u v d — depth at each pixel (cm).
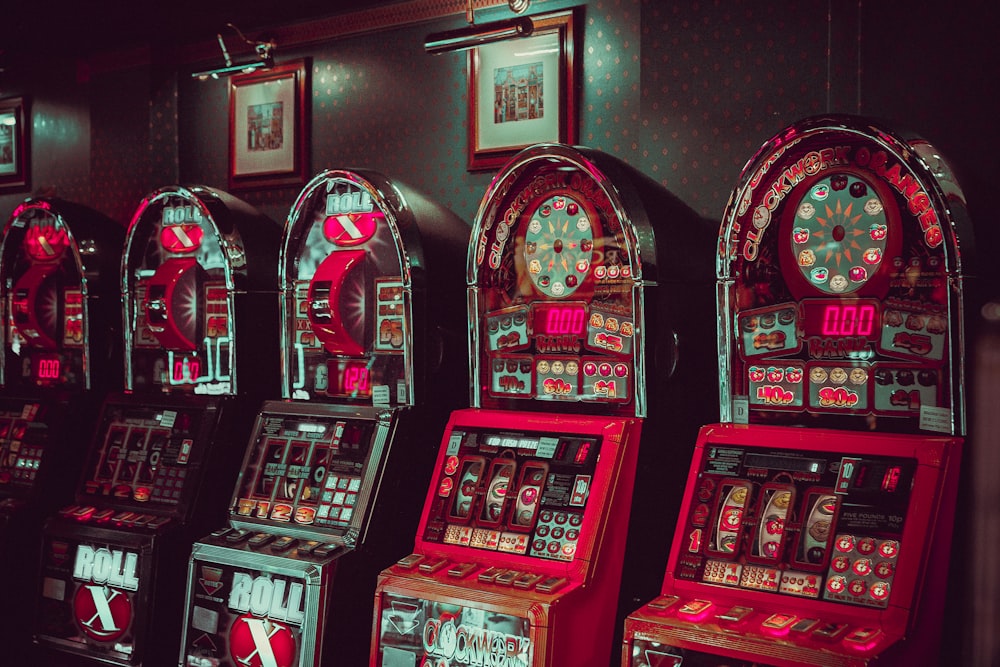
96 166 638
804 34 390
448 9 504
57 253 530
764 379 318
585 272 354
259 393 460
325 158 551
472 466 361
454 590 327
